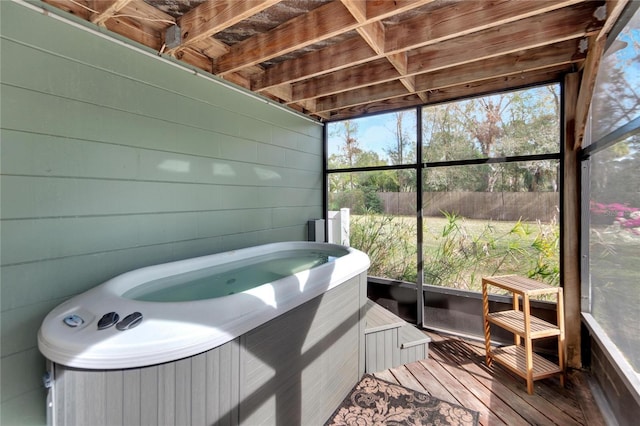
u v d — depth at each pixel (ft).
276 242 10.75
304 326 5.50
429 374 7.85
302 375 5.45
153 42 6.89
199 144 8.04
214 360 3.89
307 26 6.59
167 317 3.91
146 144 6.81
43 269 5.23
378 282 11.53
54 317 4.15
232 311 4.22
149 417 3.51
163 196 7.18
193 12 6.40
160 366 3.53
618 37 5.68
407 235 11.02
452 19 6.25
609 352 5.93
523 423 6.09
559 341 7.38
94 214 5.91
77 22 5.61
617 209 5.96
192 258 7.50
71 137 5.57
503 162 9.29
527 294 7.18
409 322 10.85
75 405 3.58
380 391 7.13
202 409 3.80
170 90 7.29
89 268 5.84
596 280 7.34
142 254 6.76
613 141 5.75
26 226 5.03
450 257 10.17
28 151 5.04
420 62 7.99
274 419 4.80
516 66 8.00
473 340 9.66
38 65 5.14
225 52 7.99
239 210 9.30
